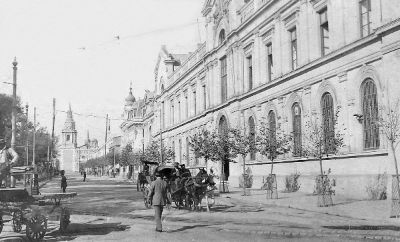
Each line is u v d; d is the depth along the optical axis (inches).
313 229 518.3
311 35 1051.9
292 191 1103.6
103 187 1898.4
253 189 1304.1
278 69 1226.6
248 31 1432.1
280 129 1147.3
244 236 479.8
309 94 1055.0
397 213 588.4
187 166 2223.2
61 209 542.6
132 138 4648.1
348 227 526.6
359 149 869.8
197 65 2026.3
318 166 1011.3
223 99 1712.6
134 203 978.7
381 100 801.6
